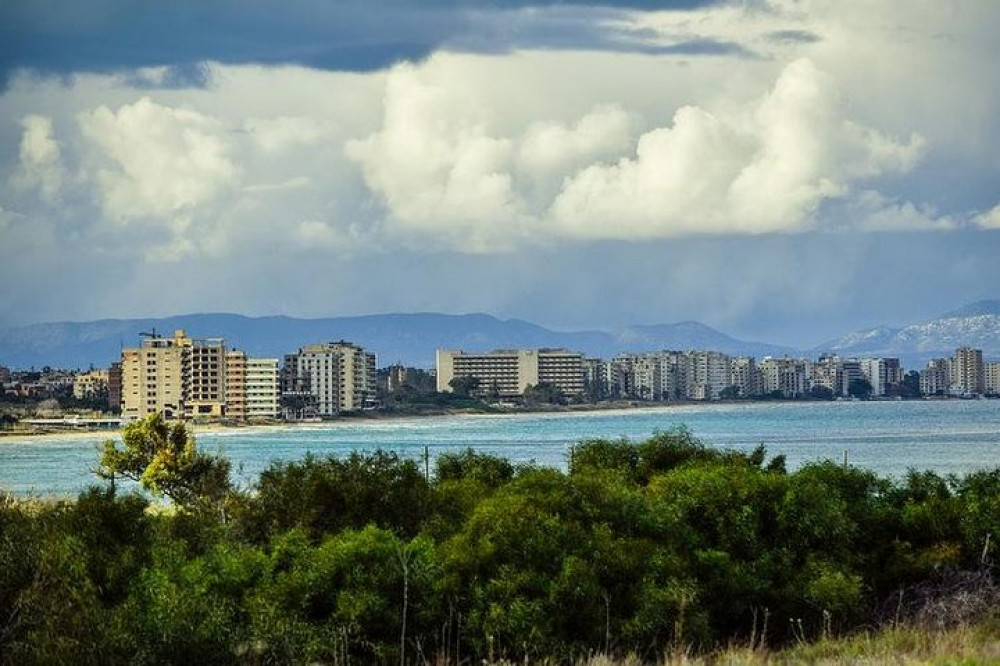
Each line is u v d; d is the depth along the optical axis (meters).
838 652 37.81
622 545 45.84
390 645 41.56
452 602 43.31
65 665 32.12
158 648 34.69
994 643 35.19
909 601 48.19
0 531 35.94
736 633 45.72
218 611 37.19
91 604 33.81
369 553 43.47
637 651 41.34
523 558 44.34
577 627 43.03
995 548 49.44
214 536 50.59
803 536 50.22
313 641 39.31
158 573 40.75
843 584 46.28
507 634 42.19
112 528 46.19
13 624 32.72
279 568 44.91
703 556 47.44
